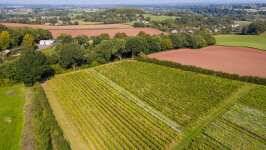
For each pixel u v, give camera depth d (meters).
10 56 106.19
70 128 47.38
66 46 87.25
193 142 42.03
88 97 61.59
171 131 45.81
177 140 43.09
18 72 68.94
